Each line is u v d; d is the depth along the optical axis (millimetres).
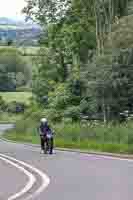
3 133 108438
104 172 33750
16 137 90062
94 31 102875
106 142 59438
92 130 65188
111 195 23734
